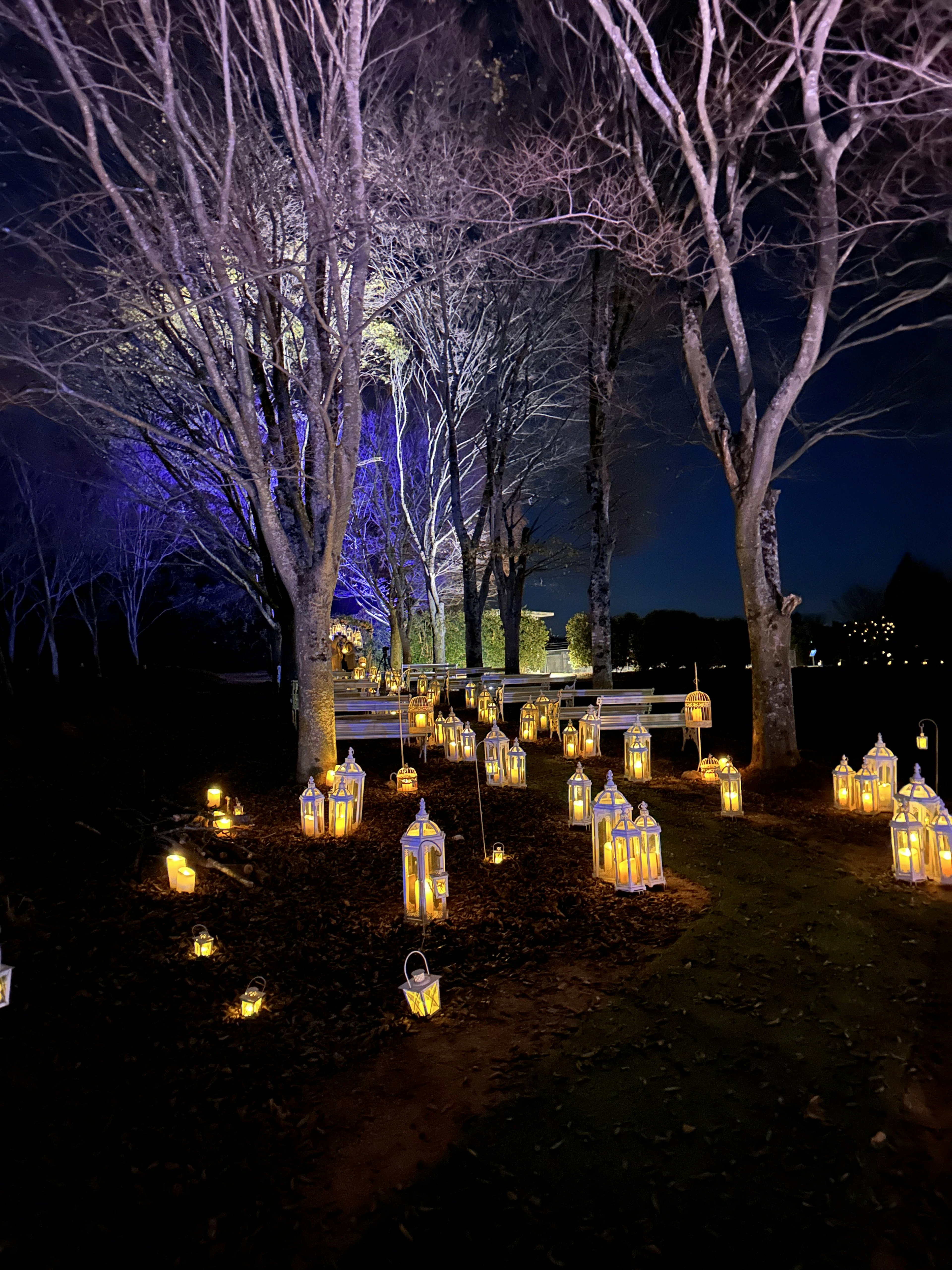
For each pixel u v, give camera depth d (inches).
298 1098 173.8
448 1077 179.3
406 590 1138.0
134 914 267.1
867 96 398.3
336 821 374.6
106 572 1306.6
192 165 369.1
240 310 407.5
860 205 433.7
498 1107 167.0
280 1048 195.0
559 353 840.3
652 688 637.3
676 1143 153.6
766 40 396.2
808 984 215.5
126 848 333.1
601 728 591.8
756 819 396.2
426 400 1031.6
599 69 483.8
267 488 442.6
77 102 328.5
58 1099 166.7
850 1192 138.9
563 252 642.8
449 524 1181.7
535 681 807.7
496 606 1421.0
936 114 383.2
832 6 377.4
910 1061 177.6
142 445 673.0
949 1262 123.5
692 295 485.7
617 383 740.0
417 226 506.3
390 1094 174.2
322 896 298.5
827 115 416.5
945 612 986.1
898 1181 141.1
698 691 554.6
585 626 1391.5
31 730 613.3
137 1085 175.8
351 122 372.2
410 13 419.8
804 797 434.0
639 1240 131.0
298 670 484.1
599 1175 145.9
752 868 317.1
